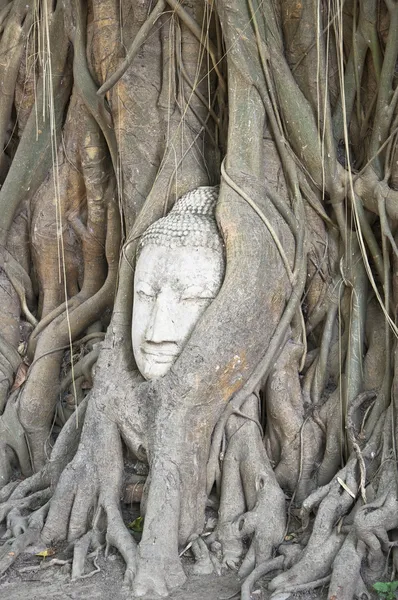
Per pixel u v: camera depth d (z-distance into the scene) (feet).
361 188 17.07
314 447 16.90
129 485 16.57
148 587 14.11
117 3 18.45
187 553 15.42
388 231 16.47
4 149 21.62
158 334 16.21
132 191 18.62
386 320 16.33
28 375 19.70
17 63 20.63
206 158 18.53
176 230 16.74
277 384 16.93
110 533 15.26
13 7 20.59
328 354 17.54
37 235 20.77
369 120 17.79
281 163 17.49
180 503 15.46
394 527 14.33
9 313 20.75
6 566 15.06
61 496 16.05
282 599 13.61
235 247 16.16
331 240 17.74
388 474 15.08
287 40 17.76
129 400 16.55
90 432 16.66
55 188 20.62
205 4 17.81
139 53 18.44
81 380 19.79
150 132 18.49
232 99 17.24
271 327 16.70
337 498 15.26
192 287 16.28
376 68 17.43
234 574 14.84
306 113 17.20
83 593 14.20
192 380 15.64
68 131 20.44
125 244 17.95
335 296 17.58
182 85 18.34
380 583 13.73
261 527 15.33
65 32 19.83
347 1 17.74
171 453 15.57
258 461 16.26
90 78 19.06
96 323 20.74
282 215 17.35
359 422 16.67
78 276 21.27
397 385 15.71
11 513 16.69
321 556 14.37
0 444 19.07
